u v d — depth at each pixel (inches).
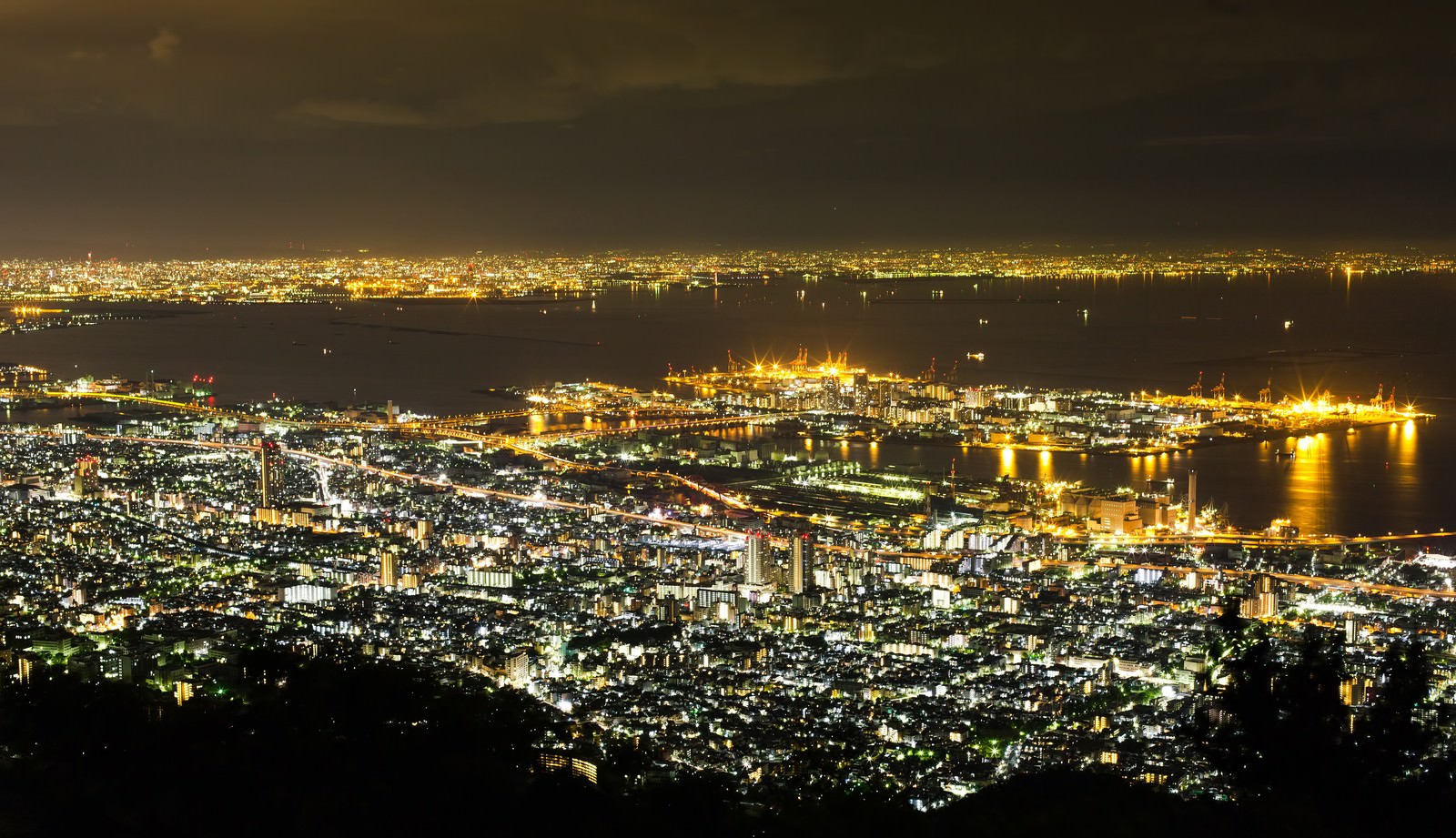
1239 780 1471.5
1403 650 1462.8
